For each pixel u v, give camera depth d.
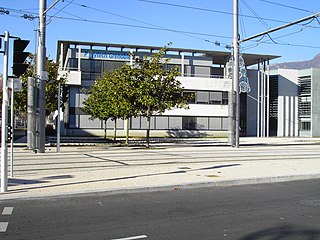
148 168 15.42
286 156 21.86
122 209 8.88
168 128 55.84
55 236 6.73
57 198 10.02
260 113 62.44
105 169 15.08
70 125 51.53
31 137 22.02
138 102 27.27
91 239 6.55
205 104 57.38
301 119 64.06
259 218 8.08
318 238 6.64
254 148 29.05
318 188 11.98
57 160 18.12
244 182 12.69
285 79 63.94
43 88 22.34
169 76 27.41
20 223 7.59
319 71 63.06
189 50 57.47
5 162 10.23
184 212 8.61
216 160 19.00
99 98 36.56
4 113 10.20
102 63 53.81
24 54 11.23
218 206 9.25
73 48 52.88
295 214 8.45
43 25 22.53
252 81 62.50
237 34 29.55
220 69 63.59
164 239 6.57
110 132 52.78
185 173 14.01
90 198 10.12
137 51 56.41
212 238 6.62
